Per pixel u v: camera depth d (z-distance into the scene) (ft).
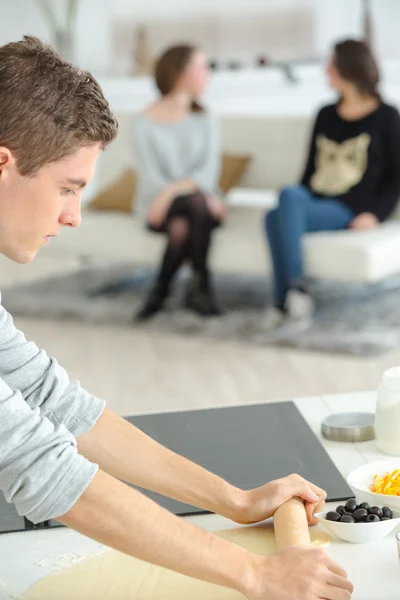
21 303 16.94
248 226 16.21
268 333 14.69
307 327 14.85
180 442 5.99
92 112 3.66
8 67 3.53
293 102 22.97
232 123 18.01
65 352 14.17
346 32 23.15
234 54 23.49
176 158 16.65
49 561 4.59
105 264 19.66
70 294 17.51
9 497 3.63
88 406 4.73
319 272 14.61
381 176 15.67
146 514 3.71
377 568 4.35
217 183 17.07
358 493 5.08
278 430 6.12
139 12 23.70
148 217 15.88
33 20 24.14
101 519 3.65
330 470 5.44
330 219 15.24
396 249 14.60
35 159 3.57
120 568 4.50
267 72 22.88
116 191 17.81
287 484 4.88
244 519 4.80
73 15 23.82
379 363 13.03
